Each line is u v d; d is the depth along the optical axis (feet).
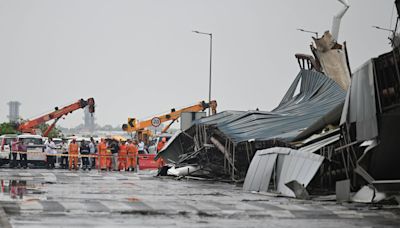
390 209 90.74
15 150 238.48
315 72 188.44
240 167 171.22
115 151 243.40
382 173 108.88
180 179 183.01
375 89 102.63
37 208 83.10
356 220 76.43
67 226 65.57
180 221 72.49
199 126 191.01
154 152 295.89
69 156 232.73
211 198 109.19
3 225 64.90
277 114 177.06
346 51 194.59
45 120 320.50
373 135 102.94
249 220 75.15
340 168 121.08
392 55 98.32
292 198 111.04
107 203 92.68
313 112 167.32
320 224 72.02
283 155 123.54
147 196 110.63
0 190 115.55
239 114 184.85
